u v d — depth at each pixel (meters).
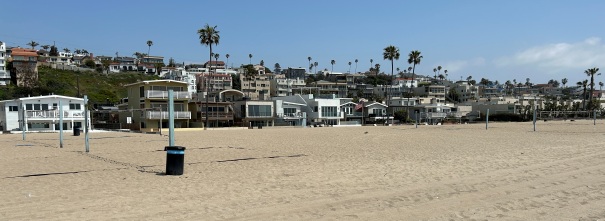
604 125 54.22
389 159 15.07
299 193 8.59
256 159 15.44
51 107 49.31
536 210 6.98
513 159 14.41
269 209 7.14
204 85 122.69
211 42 66.75
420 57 88.00
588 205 7.29
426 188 9.00
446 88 146.12
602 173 10.74
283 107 73.06
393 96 132.00
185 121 59.34
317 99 77.75
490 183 9.53
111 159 15.79
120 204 7.56
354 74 173.75
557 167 12.03
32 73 85.88
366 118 87.56
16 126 48.69
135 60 149.88
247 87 125.62
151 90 56.81
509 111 101.50
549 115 99.75
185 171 12.17
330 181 10.11
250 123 67.88
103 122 59.75
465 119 102.19
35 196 8.40
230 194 8.52
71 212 6.93
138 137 32.97
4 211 7.05
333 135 35.22
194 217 6.57
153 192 8.77
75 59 144.75
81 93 85.94
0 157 16.94
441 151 18.20
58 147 22.31
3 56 91.38
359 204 7.50
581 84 142.25
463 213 6.81
